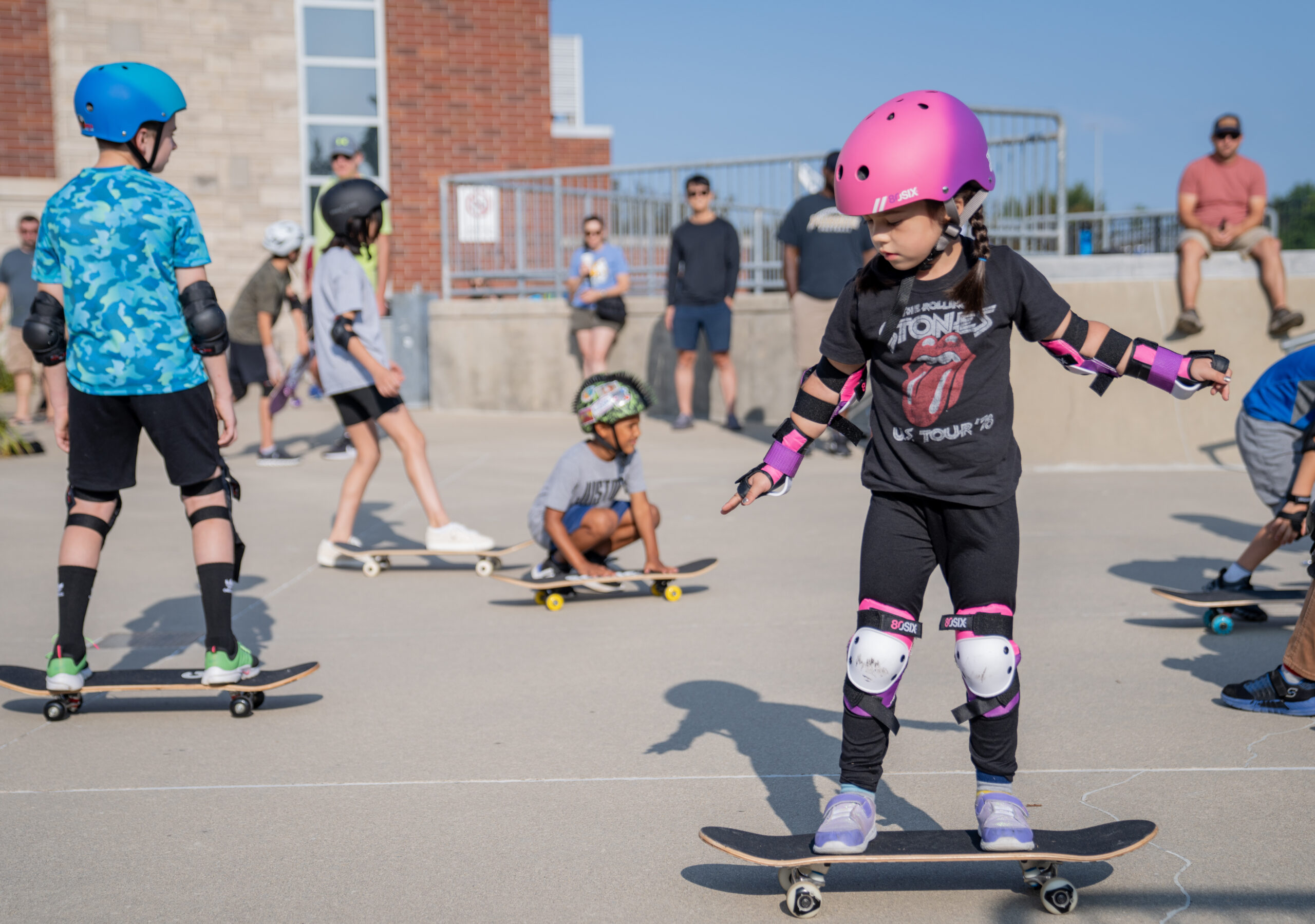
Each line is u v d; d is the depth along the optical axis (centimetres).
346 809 316
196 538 392
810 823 302
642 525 555
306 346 988
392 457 1031
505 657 463
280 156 1536
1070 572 578
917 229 248
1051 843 256
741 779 333
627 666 447
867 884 273
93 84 385
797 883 252
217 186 1520
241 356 972
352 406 623
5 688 408
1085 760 341
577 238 1446
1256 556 482
